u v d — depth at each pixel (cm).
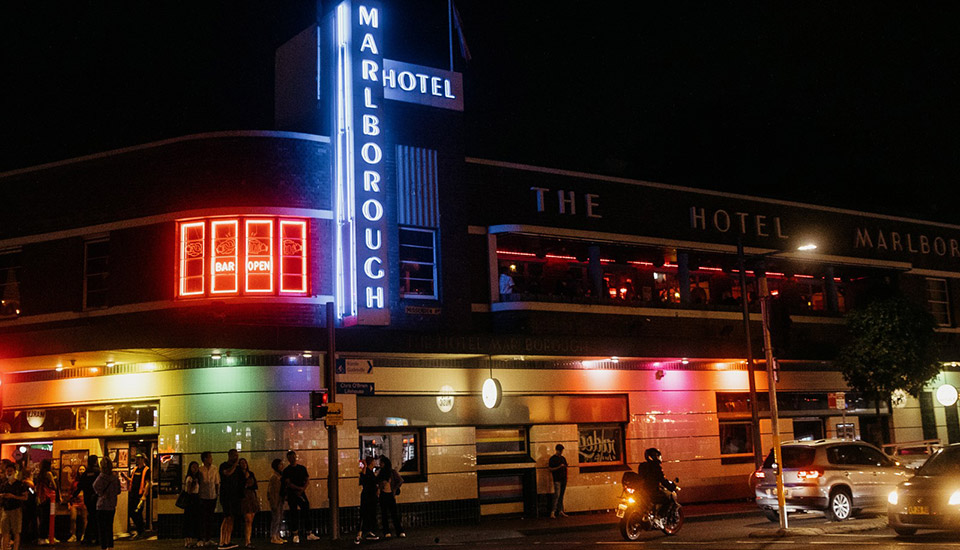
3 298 2606
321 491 2305
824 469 2197
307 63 2742
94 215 2511
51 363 2395
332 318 2144
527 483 2647
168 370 2352
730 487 3000
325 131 2523
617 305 2838
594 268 2878
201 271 2386
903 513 1775
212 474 2134
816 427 3284
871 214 3562
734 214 3194
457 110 2683
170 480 2305
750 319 3172
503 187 2742
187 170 2431
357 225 2356
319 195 2445
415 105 2612
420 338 2425
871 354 3155
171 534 2281
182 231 2414
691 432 2958
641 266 3119
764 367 3181
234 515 2042
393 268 2494
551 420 2698
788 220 3325
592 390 2784
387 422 2431
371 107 2438
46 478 2292
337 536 2080
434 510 2459
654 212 3006
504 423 2612
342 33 2464
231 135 2425
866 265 3441
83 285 2516
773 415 2012
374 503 2156
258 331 2212
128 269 2444
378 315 2333
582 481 2717
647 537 2023
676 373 2972
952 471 1839
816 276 3466
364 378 2403
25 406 2548
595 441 2798
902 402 3491
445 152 2636
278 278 2378
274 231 2400
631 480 2022
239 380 2303
